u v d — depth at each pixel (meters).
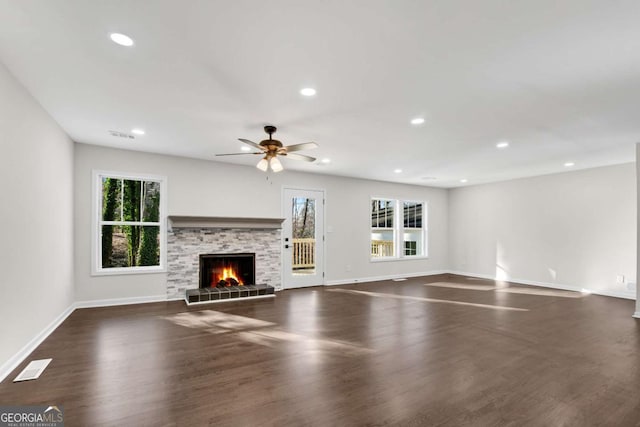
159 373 2.76
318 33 2.08
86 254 4.88
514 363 3.00
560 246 6.80
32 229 3.18
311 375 2.74
